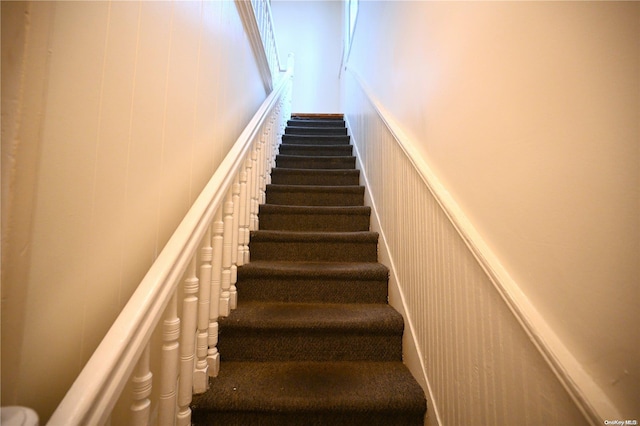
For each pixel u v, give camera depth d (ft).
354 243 5.68
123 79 2.18
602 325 1.43
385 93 6.06
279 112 9.48
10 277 1.44
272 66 9.14
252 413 3.14
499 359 2.12
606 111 1.42
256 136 5.40
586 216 1.52
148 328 1.86
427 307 3.39
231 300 4.28
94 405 1.43
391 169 5.05
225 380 3.45
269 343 3.94
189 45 3.29
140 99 2.40
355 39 10.34
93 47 1.88
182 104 3.14
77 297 1.82
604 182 1.43
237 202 4.35
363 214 6.50
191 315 2.80
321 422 3.18
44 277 1.60
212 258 3.47
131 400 2.30
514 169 2.05
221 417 3.14
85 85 1.82
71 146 1.74
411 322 3.84
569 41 1.63
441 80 3.27
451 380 2.80
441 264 3.07
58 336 1.69
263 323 3.92
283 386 3.38
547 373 1.70
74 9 1.73
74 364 1.79
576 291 1.57
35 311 1.56
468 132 2.67
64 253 1.72
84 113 1.82
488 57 2.37
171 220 2.92
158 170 2.68
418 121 4.00
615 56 1.39
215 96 4.11
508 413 2.02
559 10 1.69
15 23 1.43
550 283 1.73
